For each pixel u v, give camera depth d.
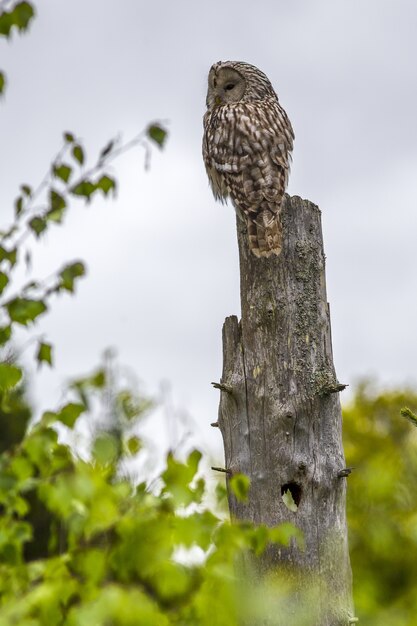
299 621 9.67
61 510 7.91
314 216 10.94
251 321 10.65
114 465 8.27
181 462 7.66
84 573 7.72
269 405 10.43
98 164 9.32
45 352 9.14
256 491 10.38
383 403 32.50
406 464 14.53
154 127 9.16
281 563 10.10
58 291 9.26
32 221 9.29
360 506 13.92
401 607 12.98
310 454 10.38
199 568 7.76
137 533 7.55
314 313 10.70
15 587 8.16
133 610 7.19
